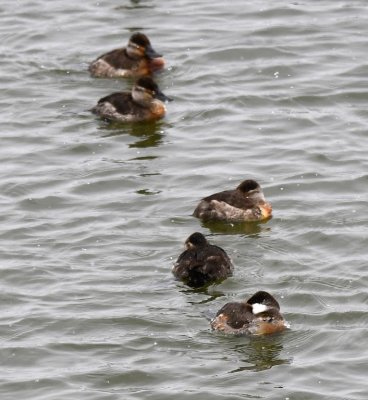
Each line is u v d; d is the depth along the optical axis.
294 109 32.59
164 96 32.28
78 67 35.38
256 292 22.44
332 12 38.66
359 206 27.05
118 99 32.19
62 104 33.06
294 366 20.97
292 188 28.06
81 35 37.53
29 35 37.47
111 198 27.72
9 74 34.88
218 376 20.70
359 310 22.64
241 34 37.16
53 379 20.73
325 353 21.36
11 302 23.14
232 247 25.28
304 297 23.12
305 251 25.08
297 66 35.09
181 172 29.02
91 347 21.62
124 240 25.56
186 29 37.72
